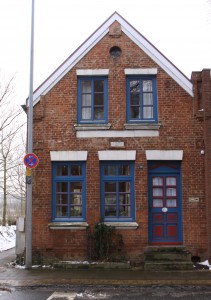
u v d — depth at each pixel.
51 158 13.70
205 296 9.18
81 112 14.10
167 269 12.21
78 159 13.66
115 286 10.23
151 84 14.19
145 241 13.24
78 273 11.74
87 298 9.02
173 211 13.69
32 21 13.28
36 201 13.58
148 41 14.11
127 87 14.11
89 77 14.19
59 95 14.01
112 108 13.88
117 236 13.28
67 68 14.08
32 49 13.23
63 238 13.37
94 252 13.16
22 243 13.98
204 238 13.24
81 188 13.78
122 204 13.66
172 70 13.95
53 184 13.77
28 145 12.95
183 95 13.91
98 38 14.19
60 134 13.83
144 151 13.66
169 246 13.27
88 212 13.45
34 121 13.93
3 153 31.92
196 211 13.38
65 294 9.41
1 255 16.75
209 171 13.07
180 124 13.77
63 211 13.70
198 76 13.79
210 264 12.72
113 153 13.64
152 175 13.81
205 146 13.30
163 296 9.20
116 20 14.27
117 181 13.75
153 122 13.82
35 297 9.13
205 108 13.33
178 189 13.74
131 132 13.75
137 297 9.11
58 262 12.83
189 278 10.98
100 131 13.78
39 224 13.46
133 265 12.80
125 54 14.12
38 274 11.62
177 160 13.64
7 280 10.85
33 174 13.70
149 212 13.66
